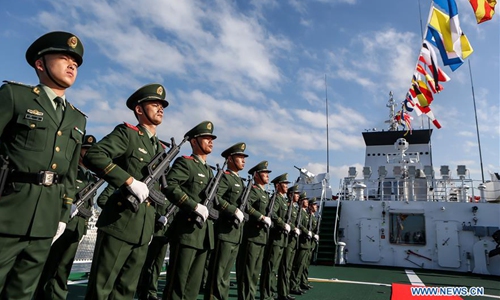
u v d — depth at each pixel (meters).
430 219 13.17
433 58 12.32
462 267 12.39
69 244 5.08
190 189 4.68
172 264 4.41
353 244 13.73
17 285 2.57
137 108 3.87
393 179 15.58
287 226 6.93
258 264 6.02
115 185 3.16
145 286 6.49
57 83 2.79
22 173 2.52
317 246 13.38
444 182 14.29
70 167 3.03
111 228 3.37
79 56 2.86
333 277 10.09
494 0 10.27
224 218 5.22
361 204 14.10
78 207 5.00
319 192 16.30
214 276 5.08
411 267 12.91
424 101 13.98
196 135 4.98
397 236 13.37
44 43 2.76
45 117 2.66
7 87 2.55
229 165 6.16
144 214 3.57
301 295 7.43
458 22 11.30
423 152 17.95
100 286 3.28
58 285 5.00
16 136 2.54
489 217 12.61
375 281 9.38
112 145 3.37
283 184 8.26
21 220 2.47
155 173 3.63
